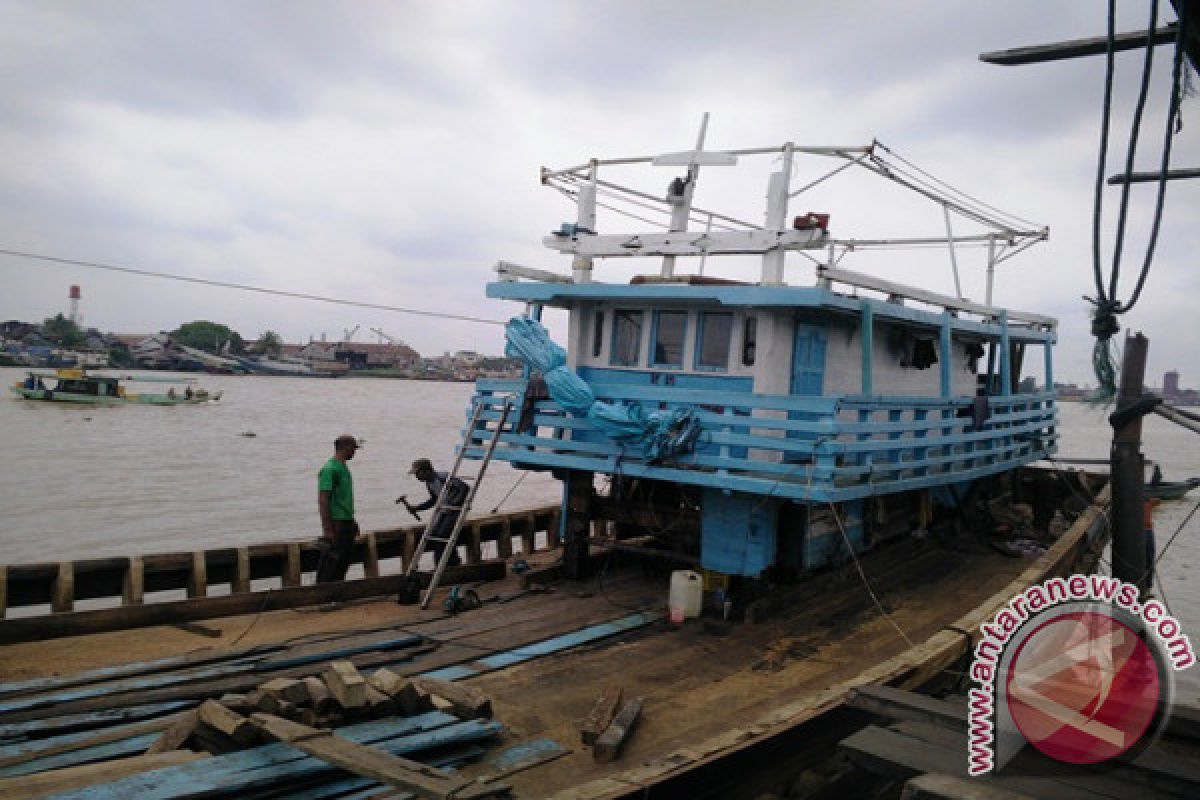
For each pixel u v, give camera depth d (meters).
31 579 8.26
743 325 9.18
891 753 4.88
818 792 6.51
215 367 113.69
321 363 123.94
